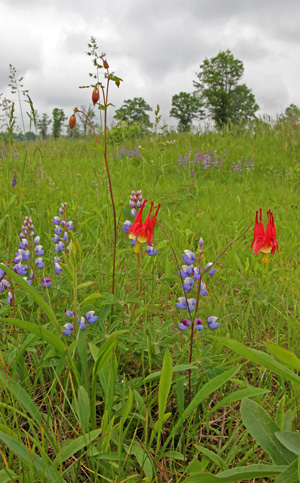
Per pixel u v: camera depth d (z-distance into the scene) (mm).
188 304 1838
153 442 1632
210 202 5941
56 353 1628
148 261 2891
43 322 2236
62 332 1796
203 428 1757
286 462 1287
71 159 9812
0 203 4117
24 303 2201
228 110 69688
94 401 1570
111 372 1560
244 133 12633
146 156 9797
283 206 5637
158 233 4043
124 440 1559
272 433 1357
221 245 3818
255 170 9297
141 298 2387
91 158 10227
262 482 1479
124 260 3059
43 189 5188
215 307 2578
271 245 1786
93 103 1843
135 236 1776
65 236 2748
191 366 1560
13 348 1764
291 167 8344
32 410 1491
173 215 4762
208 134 12531
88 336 1994
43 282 2145
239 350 1399
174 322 2439
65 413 1737
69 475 1412
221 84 71812
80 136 14172
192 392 1846
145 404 1628
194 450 1605
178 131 13141
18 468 1364
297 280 3113
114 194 5512
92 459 1352
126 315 2398
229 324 2521
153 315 2588
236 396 1438
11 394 1523
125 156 10070
